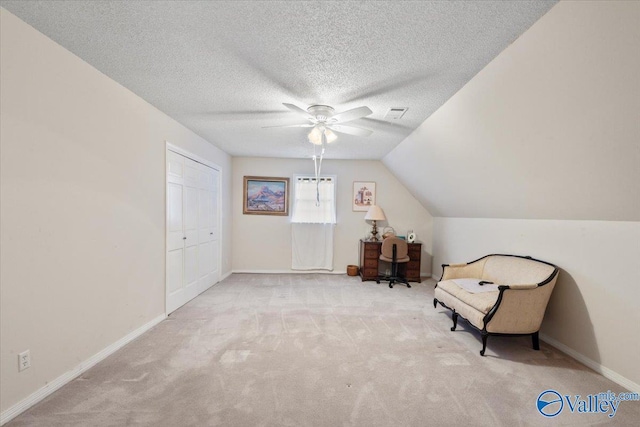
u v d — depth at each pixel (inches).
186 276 142.9
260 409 66.4
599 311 85.3
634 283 76.0
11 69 60.9
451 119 107.3
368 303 146.8
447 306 120.0
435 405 69.0
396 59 74.8
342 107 107.0
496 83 78.7
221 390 73.2
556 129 73.9
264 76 85.7
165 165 121.2
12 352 62.1
